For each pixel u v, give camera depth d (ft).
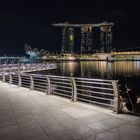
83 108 32.04
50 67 272.10
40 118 28.04
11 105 37.11
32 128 24.22
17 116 29.50
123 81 353.31
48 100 40.42
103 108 31.12
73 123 25.27
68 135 21.67
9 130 23.85
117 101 28.19
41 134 22.27
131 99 32.78
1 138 21.62
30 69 203.41
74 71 492.95
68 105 34.71
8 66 176.55
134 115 27.22
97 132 22.07
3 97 46.80
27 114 30.35
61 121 26.27
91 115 28.04
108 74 463.42
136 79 384.27
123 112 28.53
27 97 45.57
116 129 22.56
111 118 26.25
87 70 545.85
